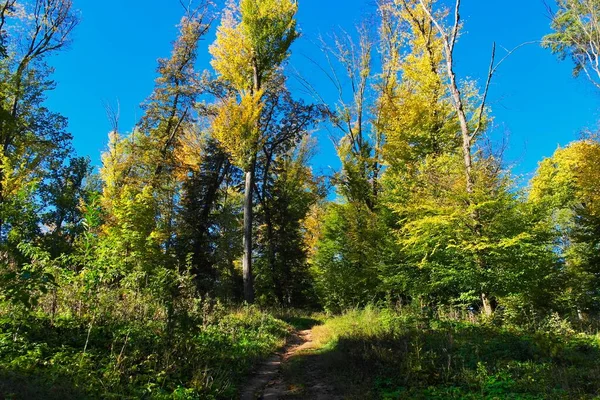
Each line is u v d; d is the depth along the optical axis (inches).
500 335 354.0
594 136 825.5
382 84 860.6
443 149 732.0
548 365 269.3
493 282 487.5
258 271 1201.4
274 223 1219.2
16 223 384.8
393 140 765.3
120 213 622.2
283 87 944.3
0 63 823.7
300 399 251.3
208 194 1114.7
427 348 316.5
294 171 1291.8
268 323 562.3
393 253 651.5
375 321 479.2
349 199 898.7
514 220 489.1
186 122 1080.2
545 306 578.6
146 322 311.3
